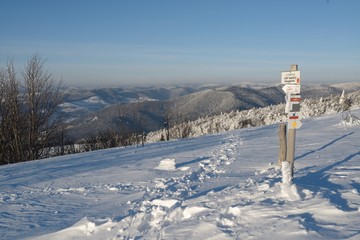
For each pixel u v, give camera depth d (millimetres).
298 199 4777
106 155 16375
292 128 6242
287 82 6211
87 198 7375
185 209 5113
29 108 22969
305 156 9453
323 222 3990
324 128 16922
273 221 4133
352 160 8188
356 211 4238
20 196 8094
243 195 5344
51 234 5051
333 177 6410
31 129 23000
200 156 12586
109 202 6805
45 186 9180
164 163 10641
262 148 13031
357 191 5113
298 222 3963
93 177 10000
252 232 3928
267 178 6844
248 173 8141
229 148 14148
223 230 4094
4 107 22219
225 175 8227
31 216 6328
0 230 5637
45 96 23781
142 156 14453
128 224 4934
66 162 14625
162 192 7000
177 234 4234
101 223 5047
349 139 12164
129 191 7621
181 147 17078
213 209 4906
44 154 24703
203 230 4211
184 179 8234
